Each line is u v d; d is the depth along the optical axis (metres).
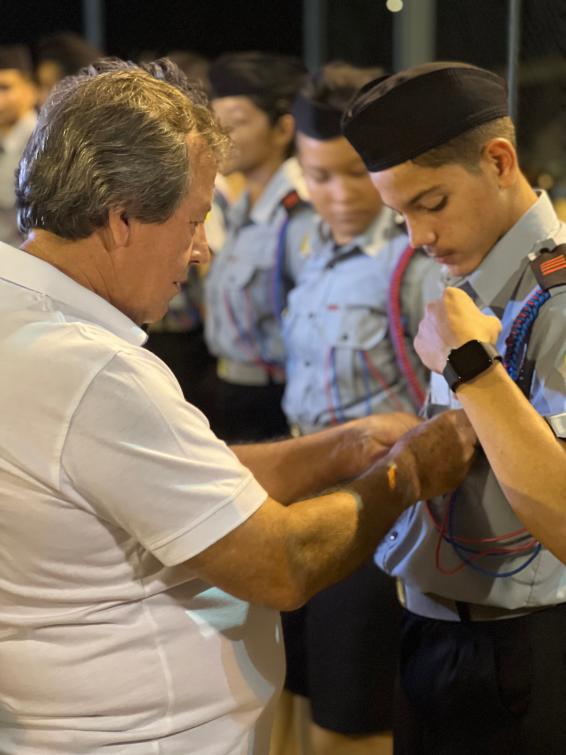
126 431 1.22
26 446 1.22
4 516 1.25
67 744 1.31
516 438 1.31
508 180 1.44
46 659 1.29
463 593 1.54
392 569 1.65
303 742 2.28
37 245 1.29
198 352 3.61
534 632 1.52
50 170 1.24
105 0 5.97
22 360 1.22
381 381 2.16
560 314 1.38
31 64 4.48
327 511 1.36
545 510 1.31
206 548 1.25
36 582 1.28
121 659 1.31
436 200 1.44
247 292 2.92
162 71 1.38
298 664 2.24
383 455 1.69
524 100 2.04
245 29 6.06
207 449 1.27
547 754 1.53
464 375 1.35
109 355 1.22
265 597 1.31
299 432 2.36
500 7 4.07
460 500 1.53
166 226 1.27
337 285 2.23
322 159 2.21
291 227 2.83
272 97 2.86
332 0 5.55
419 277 2.04
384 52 5.35
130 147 1.23
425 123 1.41
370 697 2.08
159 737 1.33
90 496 1.24
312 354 2.27
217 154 1.31
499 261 1.47
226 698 1.38
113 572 1.29
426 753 1.64
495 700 1.54
